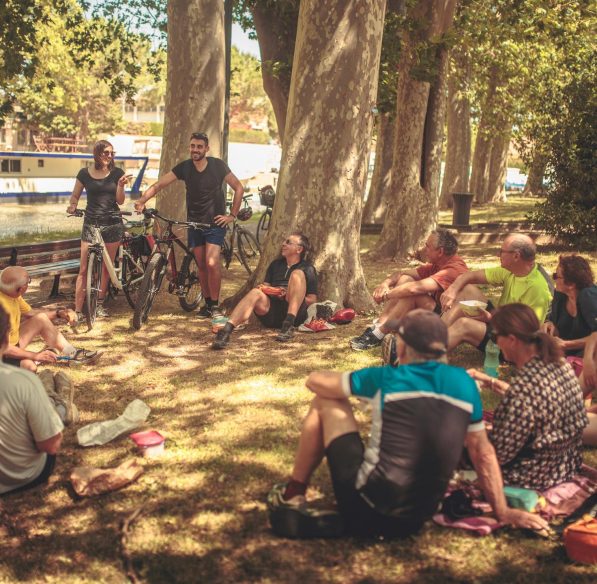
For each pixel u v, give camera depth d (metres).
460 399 3.47
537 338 3.92
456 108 31.31
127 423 5.25
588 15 17.48
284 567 3.59
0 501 4.22
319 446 3.80
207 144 8.62
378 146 21.92
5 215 28.45
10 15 16.47
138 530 3.96
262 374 6.60
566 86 15.22
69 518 4.11
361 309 8.92
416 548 3.71
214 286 8.71
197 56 11.27
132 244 9.07
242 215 13.11
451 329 6.21
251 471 4.59
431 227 14.49
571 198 15.21
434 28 14.27
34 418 4.12
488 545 3.72
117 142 64.25
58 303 9.46
